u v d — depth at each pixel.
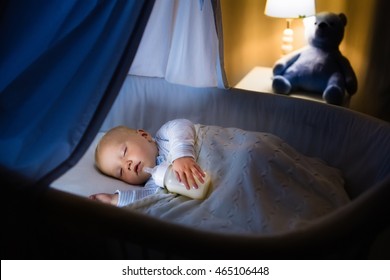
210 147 1.27
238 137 1.30
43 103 0.91
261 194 1.05
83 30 0.90
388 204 0.74
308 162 1.26
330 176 1.22
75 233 0.90
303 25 2.15
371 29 1.98
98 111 0.88
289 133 1.47
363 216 0.71
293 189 1.08
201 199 1.12
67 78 0.90
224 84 1.55
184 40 1.53
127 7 0.86
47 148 0.89
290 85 1.88
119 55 0.87
